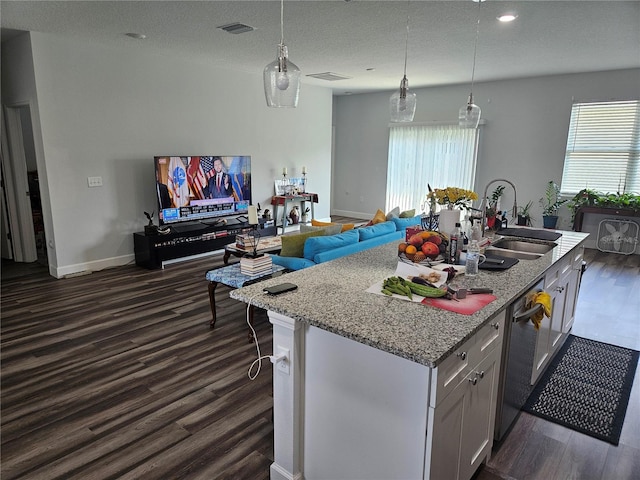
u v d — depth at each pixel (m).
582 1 3.31
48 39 4.52
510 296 1.99
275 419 1.96
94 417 2.46
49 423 2.40
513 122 7.23
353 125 9.41
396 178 8.86
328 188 8.50
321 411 1.85
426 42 4.62
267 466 2.11
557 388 2.83
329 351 1.76
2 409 2.52
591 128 6.57
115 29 4.25
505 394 2.18
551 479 2.04
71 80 4.76
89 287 4.66
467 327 1.63
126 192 5.44
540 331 2.64
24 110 5.66
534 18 3.75
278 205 7.37
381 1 3.35
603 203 6.29
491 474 2.07
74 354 3.19
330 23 3.93
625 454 2.23
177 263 5.70
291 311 1.77
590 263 5.90
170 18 3.86
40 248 5.85
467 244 2.79
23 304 4.16
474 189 7.75
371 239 3.99
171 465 2.10
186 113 5.89
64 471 2.05
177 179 5.68
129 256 5.60
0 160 5.42
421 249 2.53
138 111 5.39
